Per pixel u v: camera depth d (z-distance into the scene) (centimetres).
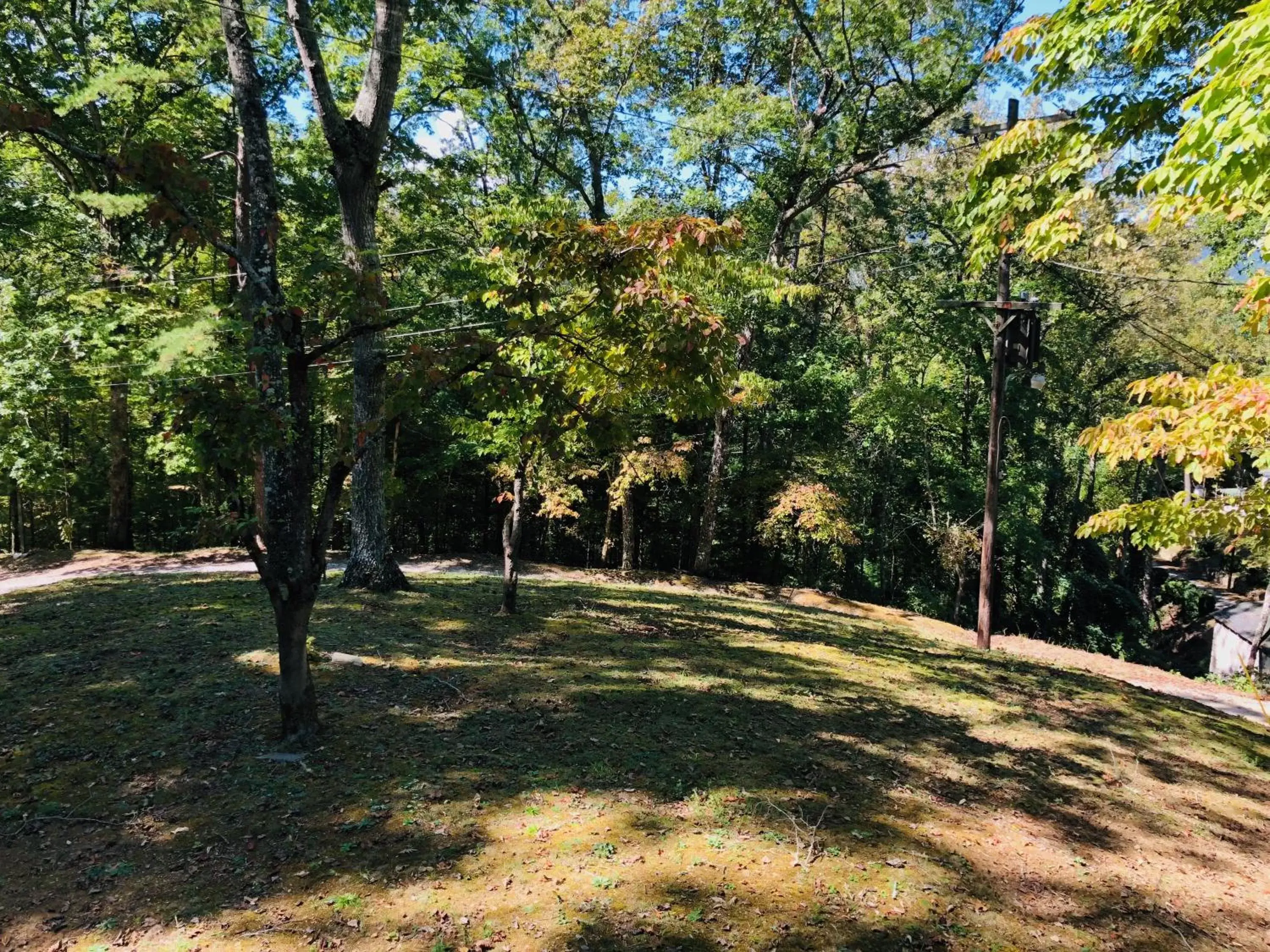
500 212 1472
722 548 2623
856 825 503
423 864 421
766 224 2134
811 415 2262
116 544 1992
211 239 486
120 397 1482
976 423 2730
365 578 1148
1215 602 2466
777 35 1972
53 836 439
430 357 523
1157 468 2419
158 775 511
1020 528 2412
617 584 1881
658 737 623
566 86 1977
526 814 481
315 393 1200
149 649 775
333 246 599
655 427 2145
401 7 1001
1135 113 531
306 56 963
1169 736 854
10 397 764
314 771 523
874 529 2544
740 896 406
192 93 1479
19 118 408
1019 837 523
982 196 664
